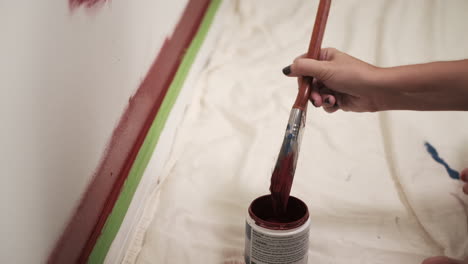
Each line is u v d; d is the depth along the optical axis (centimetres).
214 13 140
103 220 73
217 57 130
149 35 90
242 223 77
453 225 73
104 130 71
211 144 97
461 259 67
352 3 140
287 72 75
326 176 86
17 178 49
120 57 76
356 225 76
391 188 83
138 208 82
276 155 92
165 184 88
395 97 72
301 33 136
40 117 52
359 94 74
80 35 61
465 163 86
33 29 49
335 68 71
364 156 92
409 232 74
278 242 58
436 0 132
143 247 74
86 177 66
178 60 111
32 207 53
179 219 78
